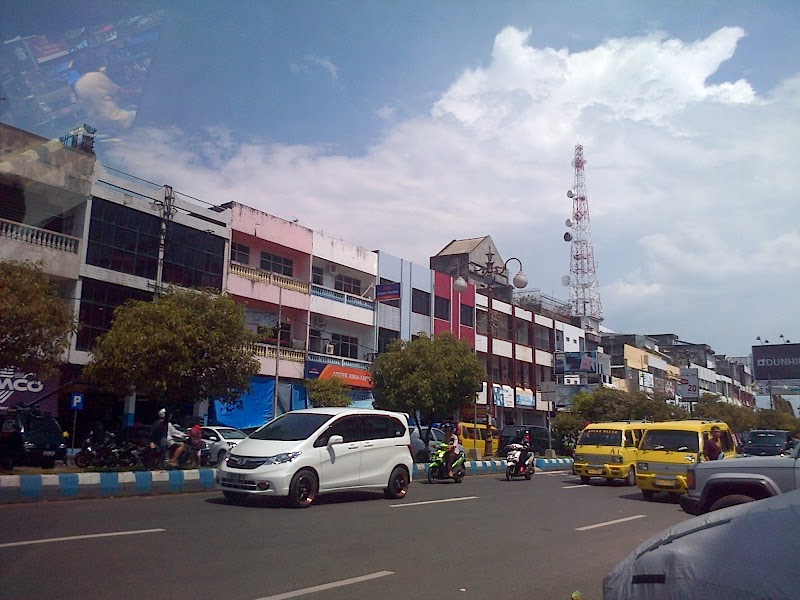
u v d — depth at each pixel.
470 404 28.91
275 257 33.91
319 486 13.33
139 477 14.76
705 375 85.25
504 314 50.41
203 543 8.99
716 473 10.05
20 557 7.77
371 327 38.22
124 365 17.20
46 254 22.72
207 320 18.31
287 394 32.41
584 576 8.03
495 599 6.87
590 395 41.31
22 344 15.33
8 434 18.33
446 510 13.66
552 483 22.17
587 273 69.06
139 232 25.84
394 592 6.94
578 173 70.06
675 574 3.62
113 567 7.42
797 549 3.33
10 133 19.28
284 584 7.04
